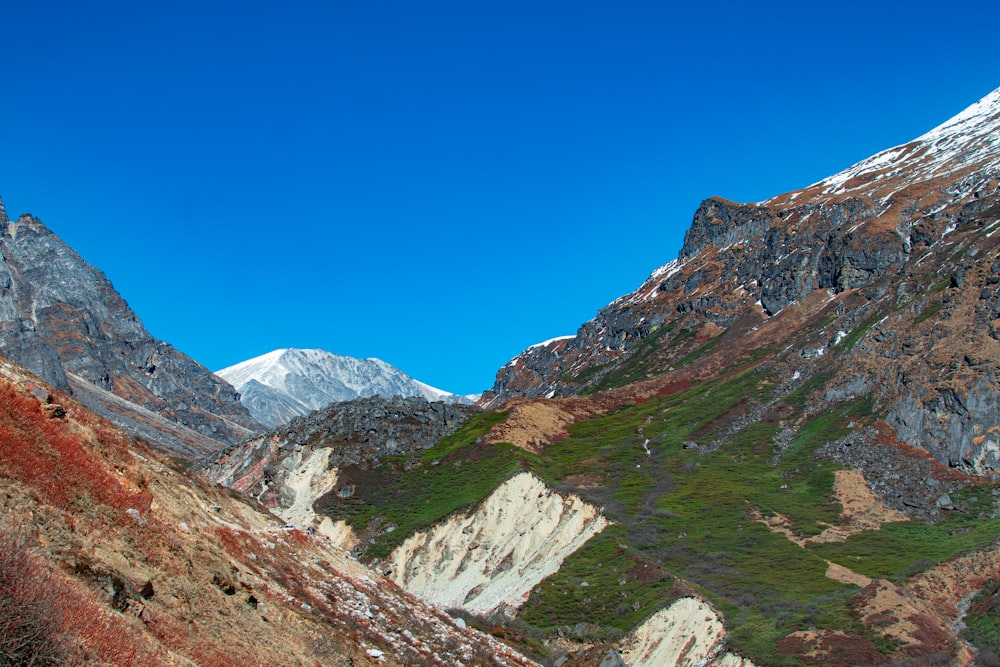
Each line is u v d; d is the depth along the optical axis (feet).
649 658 235.61
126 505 77.41
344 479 418.92
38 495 66.69
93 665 49.62
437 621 140.56
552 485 369.71
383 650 103.65
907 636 221.87
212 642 68.90
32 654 46.37
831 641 219.41
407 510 385.70
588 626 257.14
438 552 348.18
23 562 49.34
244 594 85.66
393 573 342.44
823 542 325.01
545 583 297.12
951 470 374.43
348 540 370.12
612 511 362.12
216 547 94.17
